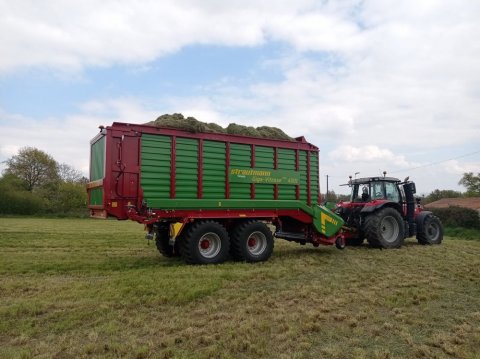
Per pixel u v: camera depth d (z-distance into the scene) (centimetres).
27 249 1142
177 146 816
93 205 826
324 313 505
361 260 889
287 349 389
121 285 623
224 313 491
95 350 380
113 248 1170
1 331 433
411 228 1195
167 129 804
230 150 877
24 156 5234
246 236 858
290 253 999
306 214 975
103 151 773
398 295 595
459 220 1997
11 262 882
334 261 875
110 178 751
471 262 883
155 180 790
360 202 1197
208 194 845
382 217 1090
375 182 1183
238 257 859
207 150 850
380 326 459
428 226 1228
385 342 414
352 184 1252
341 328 450
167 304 533
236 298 563
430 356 380
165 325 446
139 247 1196
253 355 377
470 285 672
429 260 893
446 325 470
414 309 529
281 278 700
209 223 827
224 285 636
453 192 5278
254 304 538
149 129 788
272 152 941
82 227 2256
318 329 445
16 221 3133
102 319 468
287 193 961
